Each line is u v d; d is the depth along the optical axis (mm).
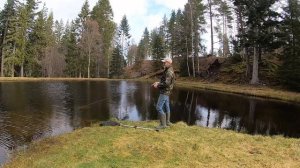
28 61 71938
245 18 42344
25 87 40469
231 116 21594
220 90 39344
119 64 86062
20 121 18172
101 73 84625
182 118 20750
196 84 47781
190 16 60000
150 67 92375
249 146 9727
